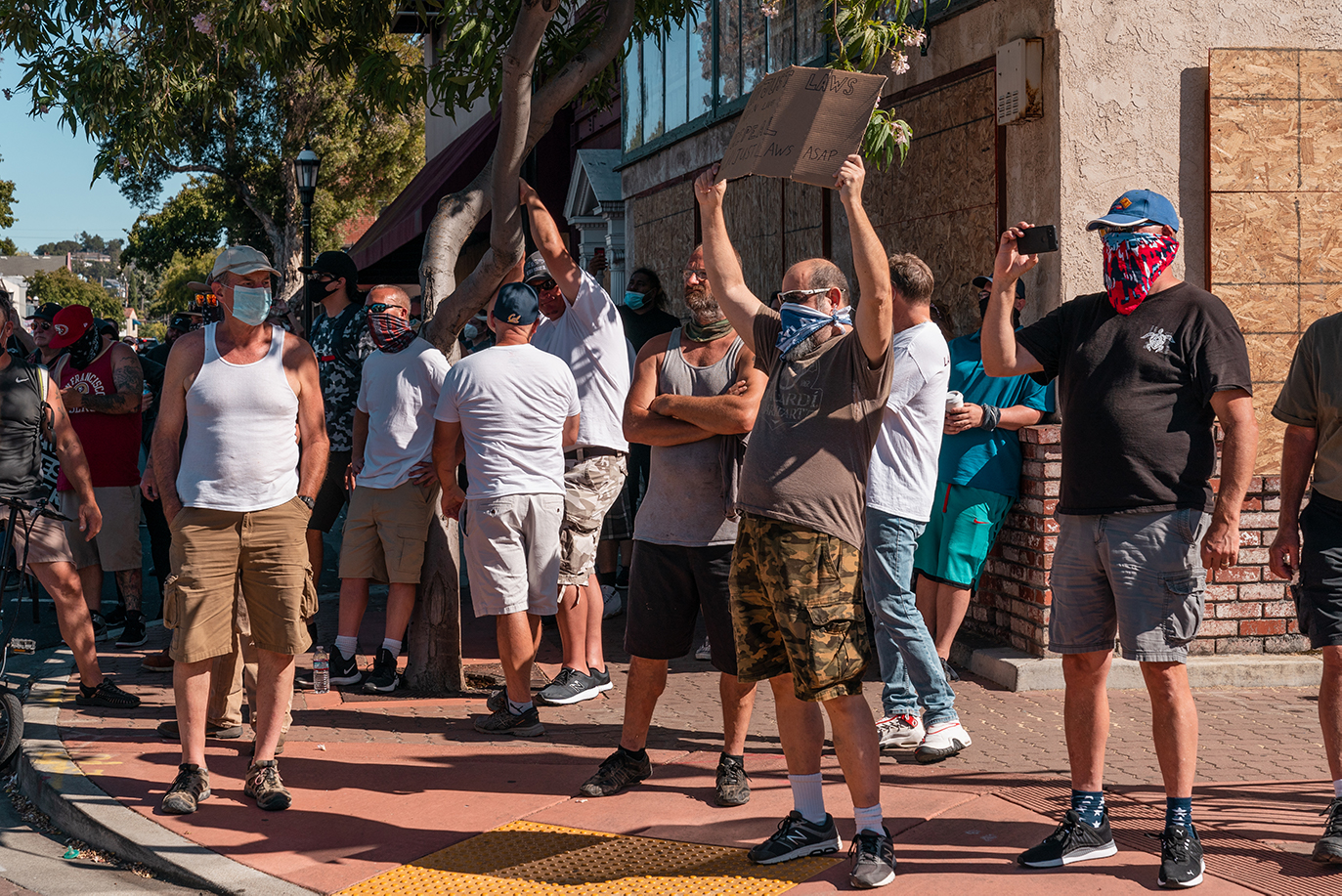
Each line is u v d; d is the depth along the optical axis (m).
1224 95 6.45
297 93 29.33
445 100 6.86
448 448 5.87
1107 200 6.51
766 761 5.21
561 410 5.78
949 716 5.09
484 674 6.89
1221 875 3.85
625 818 4.57
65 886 4.25
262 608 4.77
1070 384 4.00
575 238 18.05
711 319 4.77
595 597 6.52
